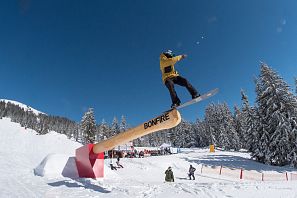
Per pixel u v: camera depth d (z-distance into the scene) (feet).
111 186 39.68
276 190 45.73
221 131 227.81
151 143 350.64
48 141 216.54
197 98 20.61
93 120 196.85
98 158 48.73
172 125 25.13
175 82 22.00
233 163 109.50
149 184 45.98
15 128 279.28
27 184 38.14
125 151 164.04
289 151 101.71
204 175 83.82
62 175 48.29
